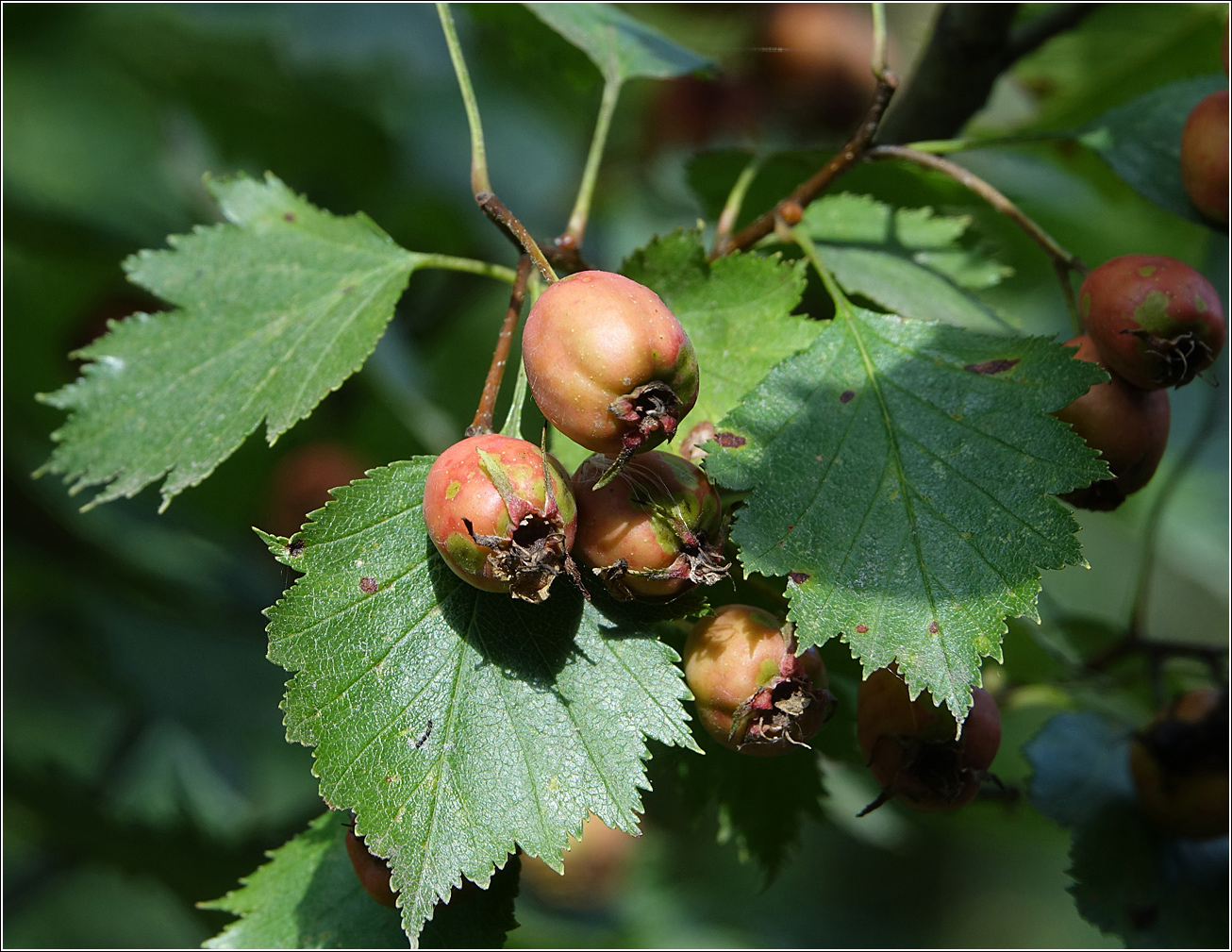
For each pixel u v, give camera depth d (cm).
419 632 42
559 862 41
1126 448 44
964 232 48
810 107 57
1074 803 47
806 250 45
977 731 43
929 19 59
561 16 48
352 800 41
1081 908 46
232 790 64
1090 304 44
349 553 42
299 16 65
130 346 45
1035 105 54
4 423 63
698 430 43
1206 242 54
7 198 63
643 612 42
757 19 57
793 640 42
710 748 46
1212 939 46
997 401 43
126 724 63
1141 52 52
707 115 62
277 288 45
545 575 41
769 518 42
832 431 43
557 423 41
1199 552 62
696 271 44
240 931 45
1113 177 52
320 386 44
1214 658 49
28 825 59
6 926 62
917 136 50
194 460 44
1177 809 46
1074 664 50
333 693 42
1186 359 43
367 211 65
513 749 42
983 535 42
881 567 42
